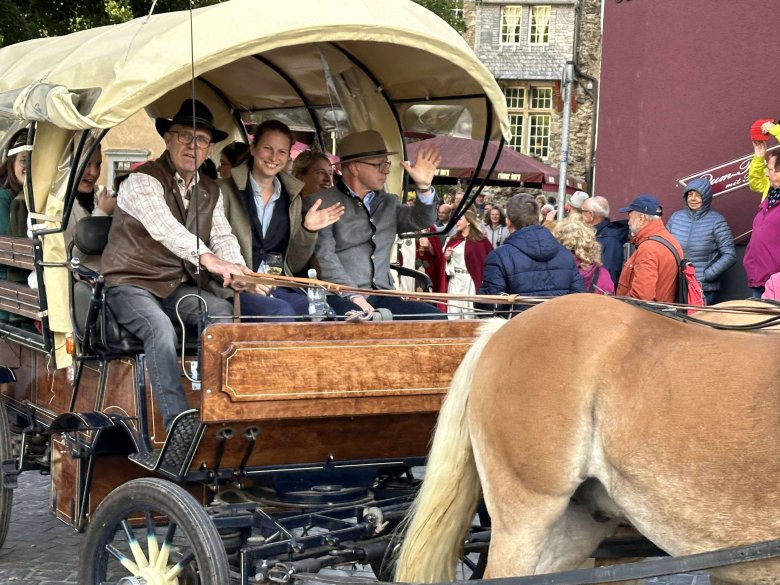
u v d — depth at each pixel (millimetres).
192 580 4246
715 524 3297
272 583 3986
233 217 5512
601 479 3555
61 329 5008
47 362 5477
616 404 3471
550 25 29328
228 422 4070
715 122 9508
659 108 9883
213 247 5195
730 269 9211
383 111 6508
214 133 5297
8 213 6387
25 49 6406
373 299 5789
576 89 25781
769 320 3678
